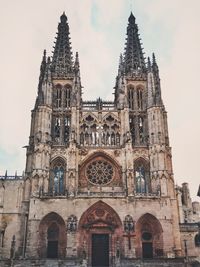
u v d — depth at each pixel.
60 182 85.25
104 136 90.31
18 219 83.00
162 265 66.06
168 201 80.25
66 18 112.31
